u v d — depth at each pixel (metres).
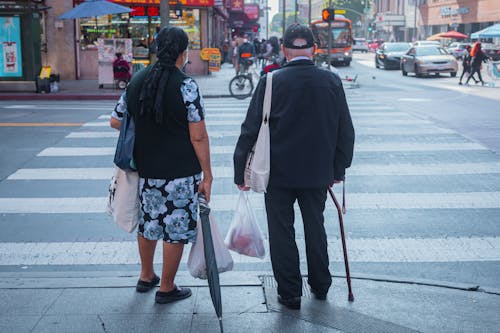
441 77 31.64
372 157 10.30
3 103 19.00
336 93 4.22
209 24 34.94
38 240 6.31
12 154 10.60
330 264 5.61
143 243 4.35
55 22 27.58
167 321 4.07
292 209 4.31
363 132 12.79
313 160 4.16
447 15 73.75
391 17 95.19
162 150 4.05
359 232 6.54
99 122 14.37
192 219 4.19
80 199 7.82
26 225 6.80
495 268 5.51
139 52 27.17
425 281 4.88
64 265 5.62
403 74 33.28
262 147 4.17
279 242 4.25
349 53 43.94
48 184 8.59
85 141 11.82
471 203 7.59
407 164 9.77
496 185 8.46
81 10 22.20
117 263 5.68
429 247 6.06
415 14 82.19
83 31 28.67
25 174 9.16
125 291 4.57
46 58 26.75
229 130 12.96
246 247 4.50
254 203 7.62
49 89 21.14
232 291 4.59
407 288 4.74
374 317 4.18
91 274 5.04
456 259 5.73
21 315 4.15
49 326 3.99
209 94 20.52
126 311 4.22
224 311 4.23
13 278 4.91
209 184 4.12
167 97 3.99
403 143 11.52
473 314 4.26
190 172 4.12
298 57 4.23
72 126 13.72
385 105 17.88
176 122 4.04
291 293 4.25
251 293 4.55
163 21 19.50
